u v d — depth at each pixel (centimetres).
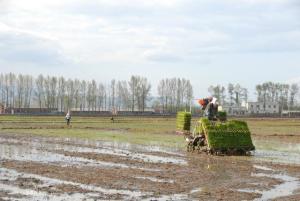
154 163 2733
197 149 3494
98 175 2223
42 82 15825
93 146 3834
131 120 9644
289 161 2973
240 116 13950
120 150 3522
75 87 16338
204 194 1800
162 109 17100
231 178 2217
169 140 4519
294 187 1997
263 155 3338
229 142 3325
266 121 10444
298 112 17700
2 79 15625
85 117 11069
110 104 17262
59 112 14150
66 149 3544
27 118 9669
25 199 1664
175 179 2152
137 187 1923
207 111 3662
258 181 2139
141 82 16588
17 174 2234
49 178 2125
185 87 17462
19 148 3597
